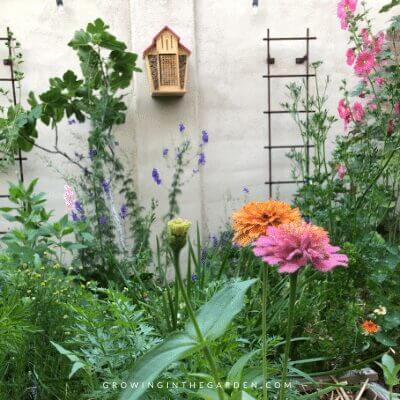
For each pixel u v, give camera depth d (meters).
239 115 3.60
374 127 2.94
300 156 3.20
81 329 1.40
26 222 2.40
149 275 2.76
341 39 3.60
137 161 3.54
